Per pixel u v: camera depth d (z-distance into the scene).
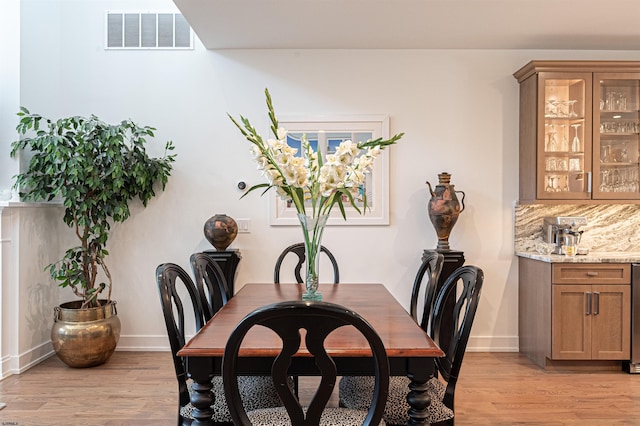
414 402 1.69
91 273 4.03
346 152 2.10
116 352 4.17
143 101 4.24
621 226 4.21
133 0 4.25
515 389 3.29
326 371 1.35
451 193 3.94
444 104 4.24
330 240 4.25
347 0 3.22
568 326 3.62
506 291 4.25
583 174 3.88
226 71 4.24
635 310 3.59
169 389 3.28
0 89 3.78
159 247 4.24
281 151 2.08
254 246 4.25
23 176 3.64
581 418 2.84
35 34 3.94
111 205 3.84
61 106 4.23
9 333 3.59
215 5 3.30
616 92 3.92
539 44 4.09
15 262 3.62
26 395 3.17
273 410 1.83
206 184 4.25
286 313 1.29
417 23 3.63
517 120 4.24
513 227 4.25
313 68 4.23
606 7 3.33
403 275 4.25
